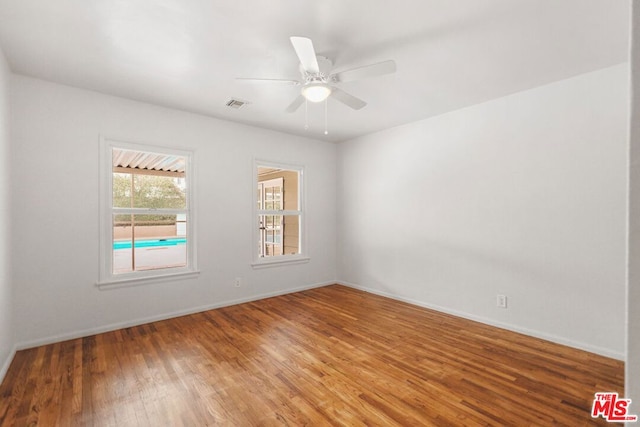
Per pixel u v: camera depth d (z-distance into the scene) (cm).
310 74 231
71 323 300
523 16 197
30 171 281
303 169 493
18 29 210
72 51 239
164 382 225
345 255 521
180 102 342
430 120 395
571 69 267
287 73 275
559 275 289
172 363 252
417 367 247
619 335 258
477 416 189
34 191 283
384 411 193
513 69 267
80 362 253
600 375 233
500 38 222
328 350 277
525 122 311
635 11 56
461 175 363
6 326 246
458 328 328
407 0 183
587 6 187
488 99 335
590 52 240
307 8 190
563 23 204
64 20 201
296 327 331
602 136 266
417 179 410
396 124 425
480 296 347
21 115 277
